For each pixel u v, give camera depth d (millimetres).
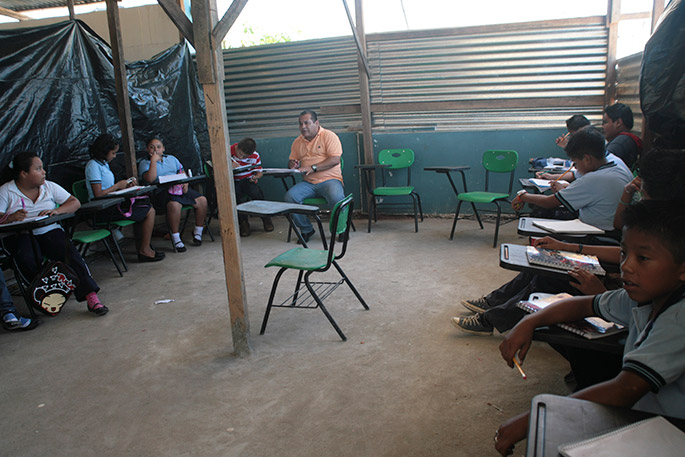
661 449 971
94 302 3746
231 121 7141
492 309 2781
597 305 1592
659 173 2000
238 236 2854
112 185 4895
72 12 5102
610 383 1221
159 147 5477
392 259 4773
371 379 2637
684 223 1171
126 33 7027
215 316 3621
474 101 6273
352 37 6383
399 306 3605
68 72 4945
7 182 4090
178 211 5410
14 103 4461
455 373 2652
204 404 2492
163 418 2391
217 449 2141
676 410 1254
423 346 2973
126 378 2789
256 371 2789
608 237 2818
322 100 6719
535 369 2656
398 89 6449
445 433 2166
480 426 2203
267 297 3918
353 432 2203
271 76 6824
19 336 3443
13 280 4586
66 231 4652
